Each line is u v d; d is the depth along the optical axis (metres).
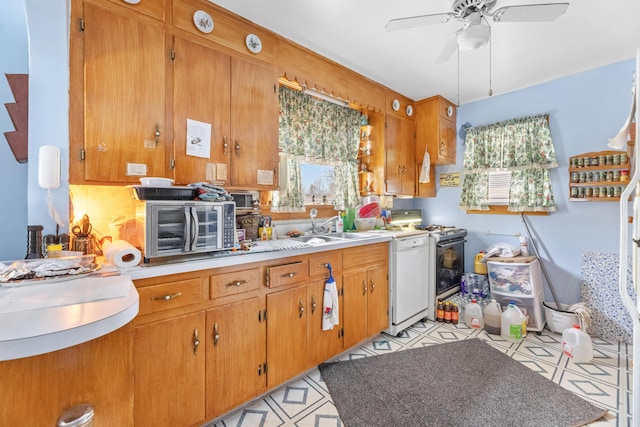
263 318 1.76
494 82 3.04
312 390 1.89
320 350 2.07
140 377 1.31
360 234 2.79
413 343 2.52
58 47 1.40
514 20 1.66
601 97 2.69
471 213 3.58
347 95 2.76
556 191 2.96
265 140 2.14
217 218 1.64
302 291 1.96
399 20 1.69
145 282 1.32
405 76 2.92
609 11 1.90
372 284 2.49
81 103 1.45
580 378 1.99
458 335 2.67
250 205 2.26
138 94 1.60
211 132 1.87
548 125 2.98
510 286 2.84
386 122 3.20
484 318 2.78
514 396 1.80
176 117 1.73
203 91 1.83
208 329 1.52
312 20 2.03
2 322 0.71
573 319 2.59
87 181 1.47
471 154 3.51
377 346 2.47
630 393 1.82
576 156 2.80
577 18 1.98
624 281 1.18
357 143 3.24
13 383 0.70
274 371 1.80
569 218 2.88
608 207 2.68
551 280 2.99
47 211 1.39
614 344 2.52
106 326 0.75
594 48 2.38
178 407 1.42
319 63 2.51
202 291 1.50
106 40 1.51
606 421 1.59
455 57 2.54
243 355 1.66
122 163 1.55
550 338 2.59
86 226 1.58
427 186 3.78
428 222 4.00
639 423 1.14
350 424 1.59
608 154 2.62
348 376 2.04
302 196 2.77
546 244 3.03
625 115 2.57
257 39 2.08
